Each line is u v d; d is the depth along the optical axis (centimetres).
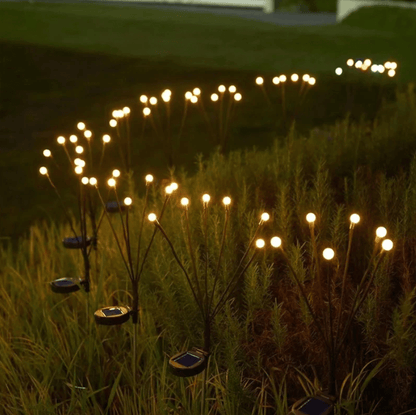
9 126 1067
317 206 320
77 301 383
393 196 335
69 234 473
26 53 1562
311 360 274
